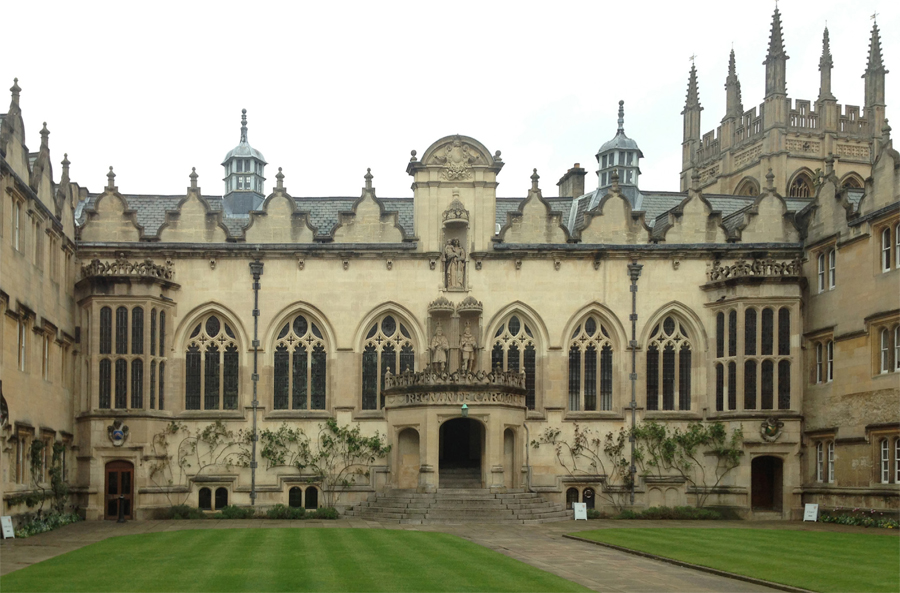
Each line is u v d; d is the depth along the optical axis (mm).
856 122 78125
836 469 42875
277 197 46594
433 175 46969
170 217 46031
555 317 46625
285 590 20766
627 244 47219
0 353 33469
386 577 22625
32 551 28672
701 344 46750
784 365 44938
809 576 23562
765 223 47625
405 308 46219
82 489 42688
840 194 43688
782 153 75312
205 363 45719
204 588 20984
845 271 42969
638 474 45906
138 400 43344
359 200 46844
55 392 40938
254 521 41000
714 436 45438
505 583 22031
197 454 44719
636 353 46656
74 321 44219
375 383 46312
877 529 37875
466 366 45625
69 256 44031
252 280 45938
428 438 42625
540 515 41188
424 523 39281
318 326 46312
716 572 24406
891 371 39562
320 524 39031
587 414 46250
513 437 44219
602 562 26688
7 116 36156
